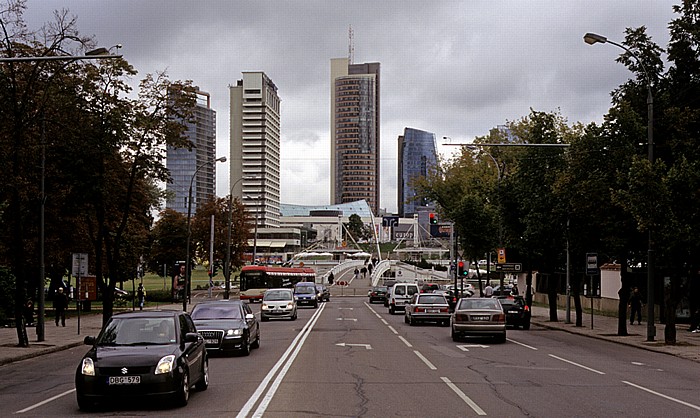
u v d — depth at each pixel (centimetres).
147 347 1318
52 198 3431
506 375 1755
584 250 3641
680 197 2588
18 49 2638
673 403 1338
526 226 4181
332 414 1191
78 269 3109
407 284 5128
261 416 1169
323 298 7569
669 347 2570
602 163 2969
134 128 3266
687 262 3025
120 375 1229
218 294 8538
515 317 3700
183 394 1275
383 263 13350
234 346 2169
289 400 1341
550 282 4188
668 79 3266
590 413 1219
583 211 3088
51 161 3073
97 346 1342
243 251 9256
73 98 2838
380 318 4553
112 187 3412
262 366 1933
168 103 3531
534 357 2223
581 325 3766
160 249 8262
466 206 6175
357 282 12562
